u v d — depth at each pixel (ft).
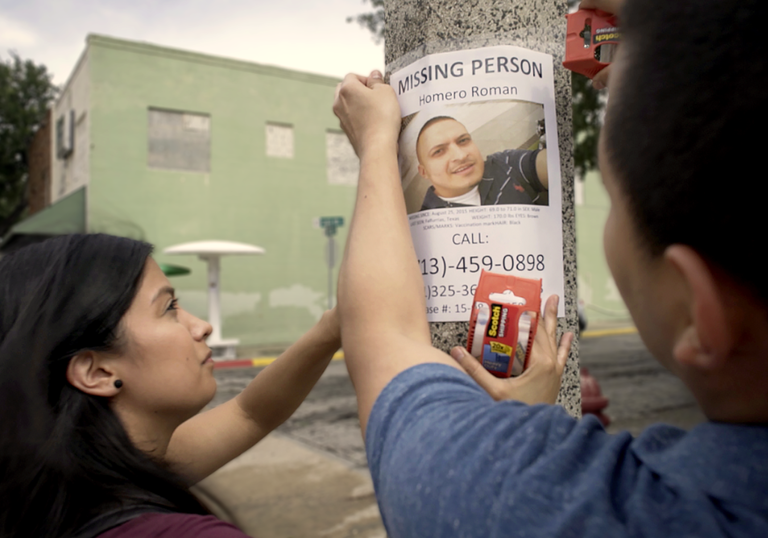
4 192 68.28
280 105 49.37
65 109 50.16
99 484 2.86
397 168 2.82
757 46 1.43
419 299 2.35
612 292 68.69
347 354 2.32
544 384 2.99
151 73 44.96
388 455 1.88
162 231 45.52
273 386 4.13
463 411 1.86
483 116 3.41
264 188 48.78
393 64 3.78
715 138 1.46
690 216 1.53
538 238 3.36
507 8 3.49
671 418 19.74
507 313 2.99
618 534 1.49
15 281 3.12
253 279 48.39
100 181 43.55
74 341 3.01
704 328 1.56
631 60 1.74
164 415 3.39
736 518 1.47
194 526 2.66
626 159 1.72
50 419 2.87
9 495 2.75
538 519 1.57
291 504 12.54
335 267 51.24
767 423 1.65
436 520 1.65
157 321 3.33
